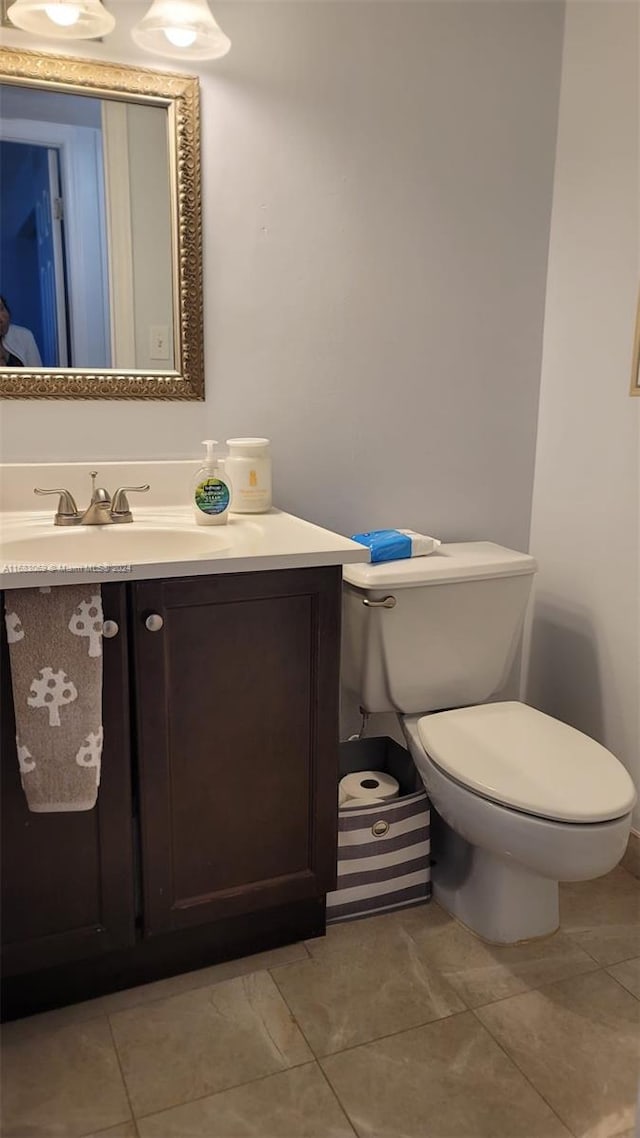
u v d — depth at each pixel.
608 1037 1.43
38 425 1.68
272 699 1.48
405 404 2.01
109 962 1.51
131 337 1.72
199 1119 1.26
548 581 2.19
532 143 2.00
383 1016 1.47
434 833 1.90
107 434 1.74
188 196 1.69
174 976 1.57
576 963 1.62
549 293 2.09
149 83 1.62
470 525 2.16
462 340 2.04
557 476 2.12
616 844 1.42
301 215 1.81
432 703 1.86
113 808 1.39
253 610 1.42
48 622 1.28
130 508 1.76
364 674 1.79
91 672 1.31
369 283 1.90
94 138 1.62
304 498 1.96
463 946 1.67
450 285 1.99
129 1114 1.26
